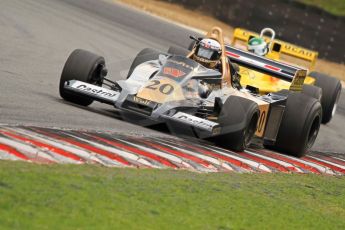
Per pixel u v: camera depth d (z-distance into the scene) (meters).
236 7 105.38
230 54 45.38
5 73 41.94
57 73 47.62
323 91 53.81
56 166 23.56
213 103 36.44
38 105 34.03
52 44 59.25
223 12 106.19
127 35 74.19
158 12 99.19
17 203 19.17
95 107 38.22
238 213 23.86
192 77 35.88
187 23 97.25
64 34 65.62
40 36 61.38
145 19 87.94
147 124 34.59
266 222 23.75
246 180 29.42
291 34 101.25
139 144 30.19
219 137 34.75
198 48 37.69
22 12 71.38
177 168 28.09
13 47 53.16
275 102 38.94
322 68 93.50
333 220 26.53
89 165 24.86
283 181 31.42
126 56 61.56
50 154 24.73
